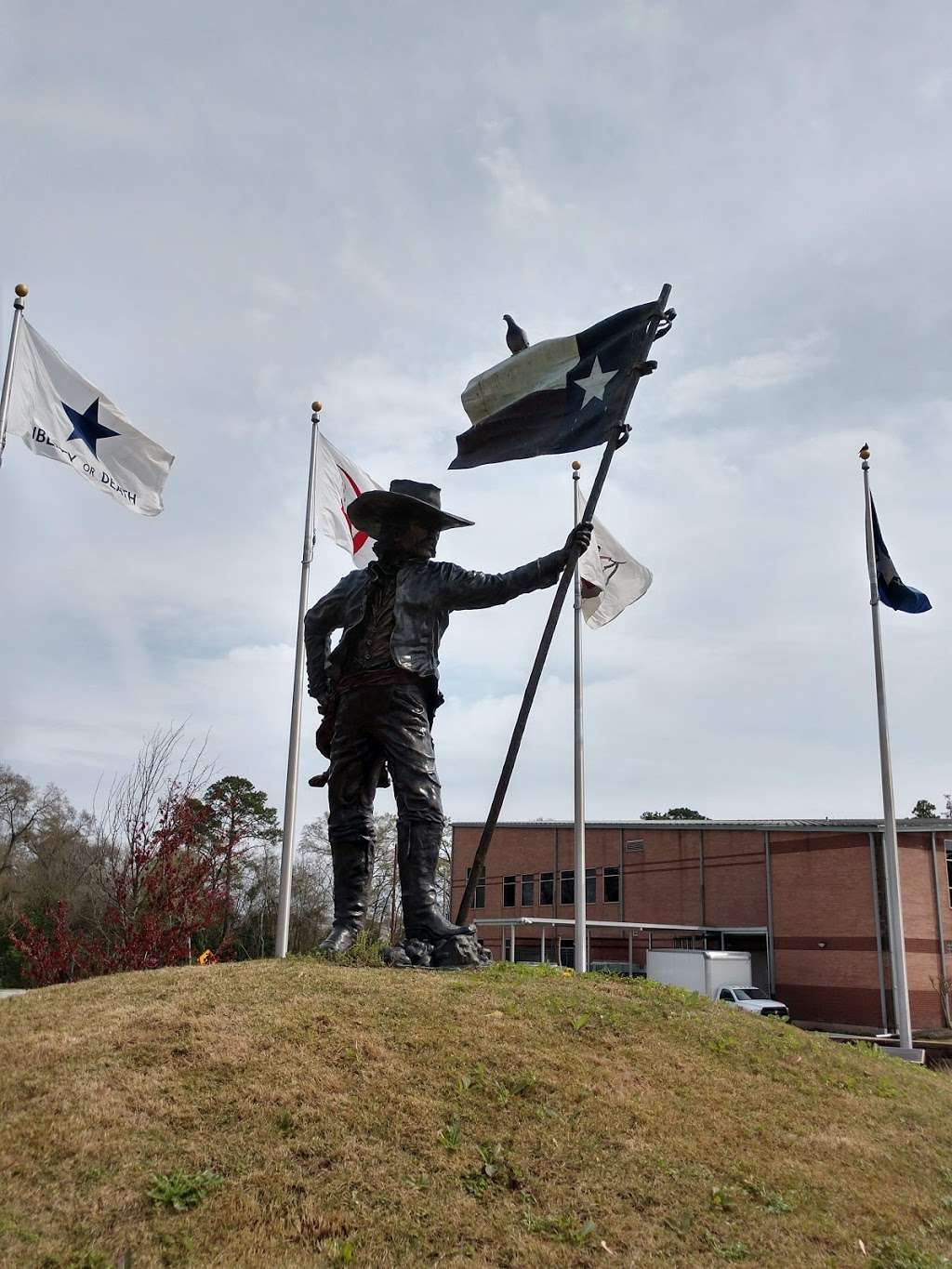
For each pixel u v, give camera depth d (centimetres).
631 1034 889
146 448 1545
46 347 1470
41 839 4166
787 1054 956
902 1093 947
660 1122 741
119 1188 575
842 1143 783
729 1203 657
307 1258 548
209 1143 622
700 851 4231
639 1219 626
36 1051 703
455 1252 572
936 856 3659
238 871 3253
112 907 2234
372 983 889
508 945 4816
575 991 973
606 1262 581
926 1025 3509
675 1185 666
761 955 4094
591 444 1217
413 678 1045
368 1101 690
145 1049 712
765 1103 826
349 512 1064
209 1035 739
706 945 4159
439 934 1012
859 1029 3578
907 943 3553
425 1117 685
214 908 2150
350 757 1073
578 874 2127
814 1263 606
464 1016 843
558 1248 588
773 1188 688
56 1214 549
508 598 1060
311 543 1959
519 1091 740
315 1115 663
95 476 1494
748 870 4047
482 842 1065
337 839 1081
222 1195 582
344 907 1068
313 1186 603
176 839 2161
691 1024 953
